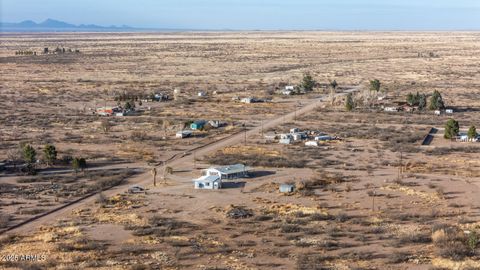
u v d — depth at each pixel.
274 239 53.03
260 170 81.88
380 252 49.50
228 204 64.94
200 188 71.88
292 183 74.00
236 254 48.94
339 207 63.81
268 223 57.94
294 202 65.88
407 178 76.50
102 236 54.06
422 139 104.88
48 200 67.06
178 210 62.75
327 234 54.09
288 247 50.78
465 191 69.75
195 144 100.62
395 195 68.38
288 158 88.56
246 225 57.19
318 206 63.75
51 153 85.44
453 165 84.56
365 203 65.25
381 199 66.75
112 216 60.28
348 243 51.78
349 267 45.69
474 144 101.06
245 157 89.06
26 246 51.28
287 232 54.94
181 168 83.38
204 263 46.91
